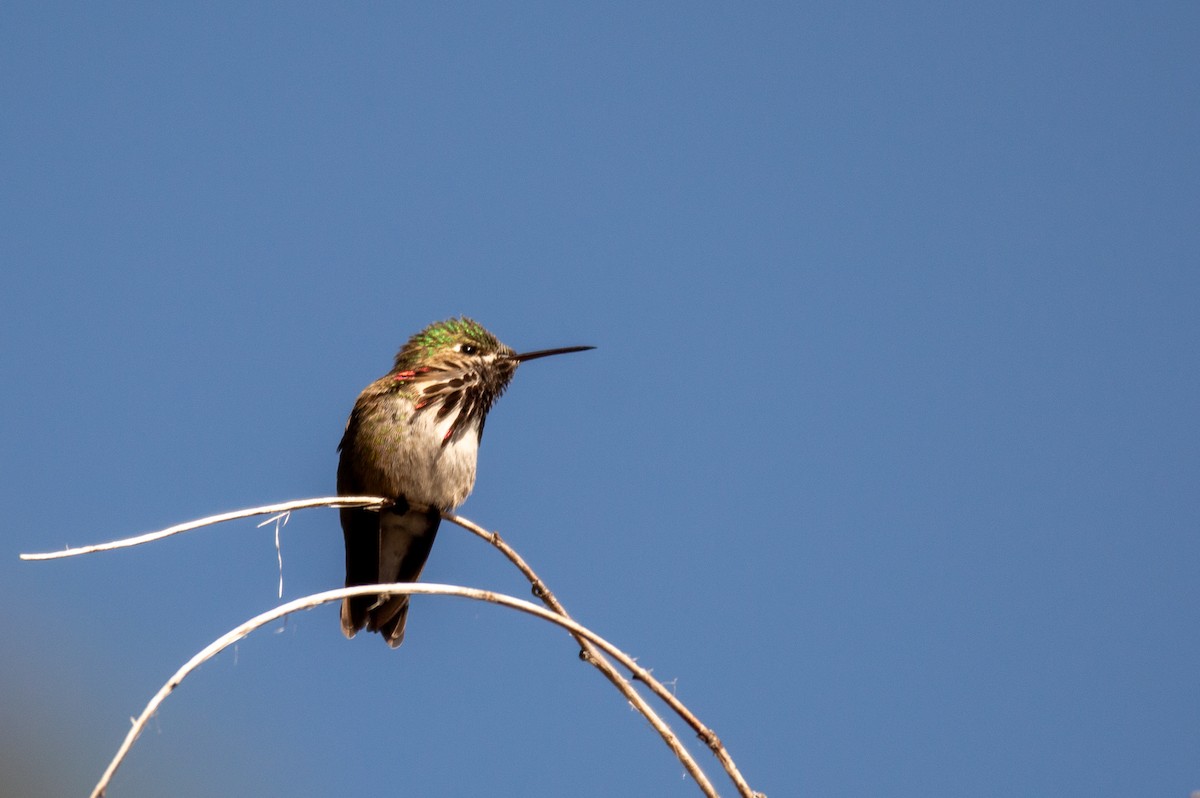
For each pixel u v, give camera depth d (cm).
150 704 495
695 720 590
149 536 593
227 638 524
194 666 510
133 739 486
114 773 477
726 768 585
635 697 591
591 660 595
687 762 575
